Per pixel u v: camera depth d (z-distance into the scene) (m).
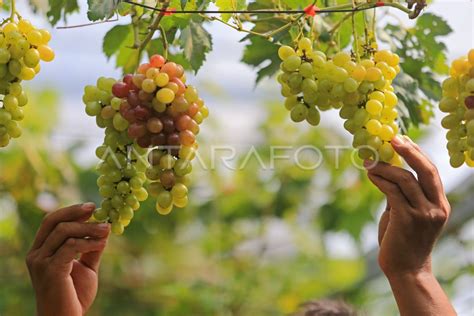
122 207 1.83
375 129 1.77
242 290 3.95
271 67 2.23
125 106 1.78
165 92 1.76
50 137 3.68
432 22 2.21
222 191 3.90
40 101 3.70
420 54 2.23
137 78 1.78
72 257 1.83
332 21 2.18
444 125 1.82
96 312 3.78
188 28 2.04
